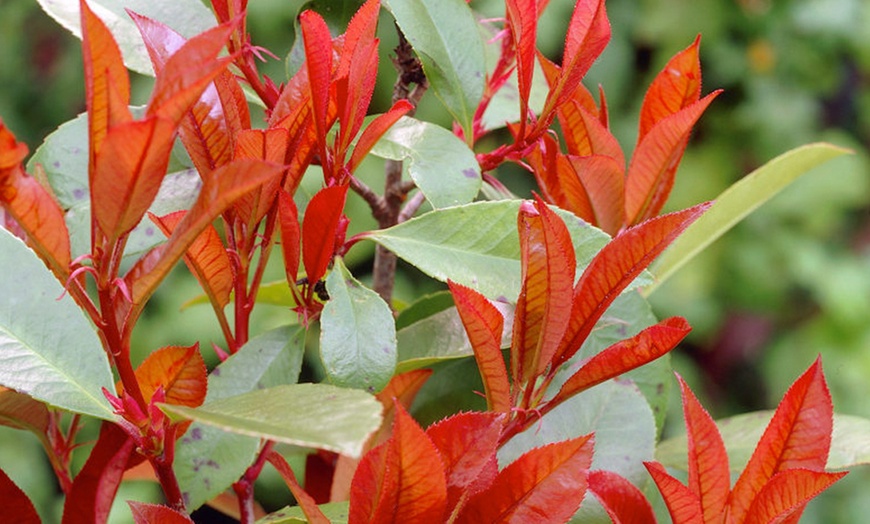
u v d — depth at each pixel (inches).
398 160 39.4
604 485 36.0
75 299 35.7
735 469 39.8
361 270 110.6
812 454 35.7
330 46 35.7
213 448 36.9
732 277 128.2
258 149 35.6
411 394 39.2
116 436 35.2
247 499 38.3
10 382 34.6
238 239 37.2
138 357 110.2
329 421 32.6
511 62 41.3
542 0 39.0
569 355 36.1
